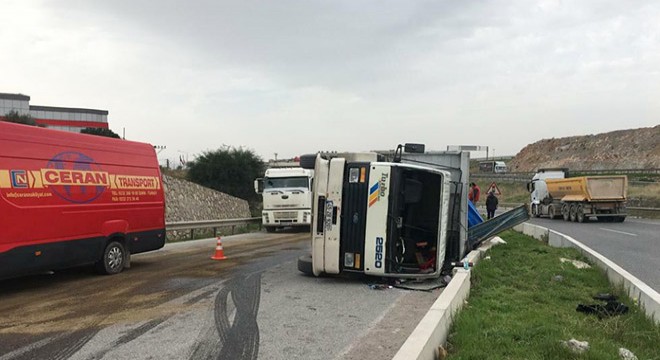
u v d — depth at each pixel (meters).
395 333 6.00
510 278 9.30
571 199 27.61
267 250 14.94
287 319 6.62
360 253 8.90
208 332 6.01
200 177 37.62
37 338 5.76
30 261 8.12
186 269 10.94
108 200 10.00
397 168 8.87
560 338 5.29
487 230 12.69
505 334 5.49
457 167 10.68
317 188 9.14
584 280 9.06
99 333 5.96
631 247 14.00
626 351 4.95
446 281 8.98
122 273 10.37
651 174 50.59
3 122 7.91
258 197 39.47
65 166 8.98
